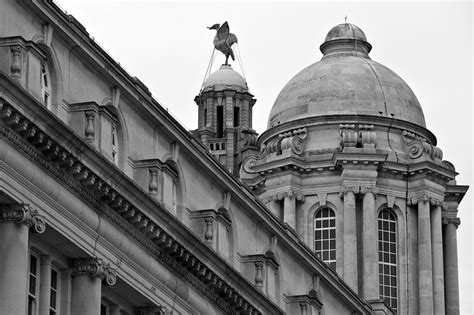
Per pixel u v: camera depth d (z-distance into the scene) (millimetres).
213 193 89562
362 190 126812
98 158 74812
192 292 84875
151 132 83062
